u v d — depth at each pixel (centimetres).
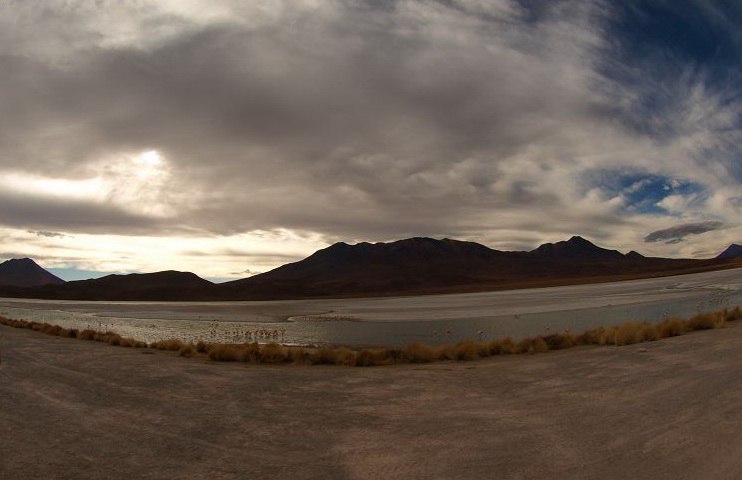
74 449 524
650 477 393
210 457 496
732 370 793
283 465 470
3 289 17675
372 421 630
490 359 1421
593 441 493
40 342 1923
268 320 5031
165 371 1120
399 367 1281
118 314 6769
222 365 1340
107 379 990
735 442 452
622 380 804
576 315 4059
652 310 4034
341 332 3512
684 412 570
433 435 551
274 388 893
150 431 595
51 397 803
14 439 561
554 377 900
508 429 559
